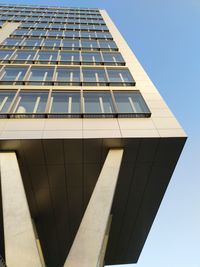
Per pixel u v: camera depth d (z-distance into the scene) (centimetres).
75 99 1385
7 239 820
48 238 1648
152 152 1183
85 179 1282
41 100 1358
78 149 1148
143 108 1323
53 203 1415
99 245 833
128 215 1521
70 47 2316
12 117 1209
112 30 3009
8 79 1564
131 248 1788
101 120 1225
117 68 1809
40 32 2830
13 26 3044
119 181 1308
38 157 1162
